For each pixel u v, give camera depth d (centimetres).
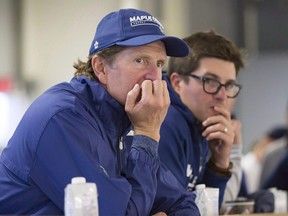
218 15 1105
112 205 288
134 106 315
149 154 313
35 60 909
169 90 409
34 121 299
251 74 1307
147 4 907
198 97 411
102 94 319
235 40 1168
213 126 412
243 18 1179
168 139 387
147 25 322
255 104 1320
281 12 1216
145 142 314
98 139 304
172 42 326
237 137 474
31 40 914
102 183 290
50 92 312
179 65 414
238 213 436
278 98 1302
